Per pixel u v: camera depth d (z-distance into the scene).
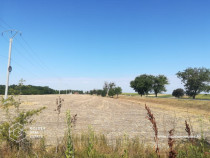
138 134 11.48
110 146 7.28
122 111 27.89
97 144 6.96
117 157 5.60
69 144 4.10
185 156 4.73
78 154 5.63
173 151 3.49
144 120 18.39
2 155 5.93
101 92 133.62
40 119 16.06
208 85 74.69
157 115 23.02
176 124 15.80
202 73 75.69
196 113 25.61
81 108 30.17
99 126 14.16
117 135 10.96
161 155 5.93
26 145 6.53
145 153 6.33
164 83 99.56
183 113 25.58
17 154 5.85
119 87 114.12
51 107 27.92
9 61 32.62
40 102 37.50
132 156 5.84
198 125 15.24
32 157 5.76
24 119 7.12
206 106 34.88
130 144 6.96
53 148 6.69
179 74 78.94
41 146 6.60
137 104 47.16
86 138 7.66
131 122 16.83
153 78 102.06
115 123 15.99
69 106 33.16
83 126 13.68
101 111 26.83
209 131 12.50
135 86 106.19
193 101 45.16
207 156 4.82
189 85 76.31
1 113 17.80
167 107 37.66
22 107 24.89
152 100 65.19
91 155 5.29
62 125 13.30
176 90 76.69
